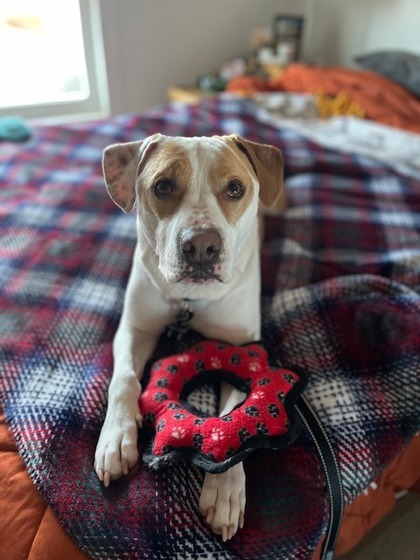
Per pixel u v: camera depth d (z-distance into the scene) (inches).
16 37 56.4
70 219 31.4
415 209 32.9
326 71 52.0
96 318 23.2
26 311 23.5
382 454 17.4
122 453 15.5
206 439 14.7
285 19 59.6
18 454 16.7
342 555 21.0
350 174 37.4
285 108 48.2
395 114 45.4
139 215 18.1
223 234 15.9
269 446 14.8
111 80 58.1
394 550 21.8
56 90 60.5
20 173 36.3
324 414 18.0
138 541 14.0
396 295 23.0
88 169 37.6
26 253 28.0
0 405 18.7
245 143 18.7
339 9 59.0
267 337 22.0
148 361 20.2
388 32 53.7
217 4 61.1
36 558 14.0
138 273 20.1
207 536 14.2
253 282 20.1
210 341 19.2
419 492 22.4
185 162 16.6
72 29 57.2
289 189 35.2
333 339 20.9
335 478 16.1
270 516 14.9
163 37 59.2
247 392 17.3
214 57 64.8
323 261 27.3
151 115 45.3
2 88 58.1
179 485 15.1
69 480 15.4
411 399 18.8
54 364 20.4
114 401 17.2
